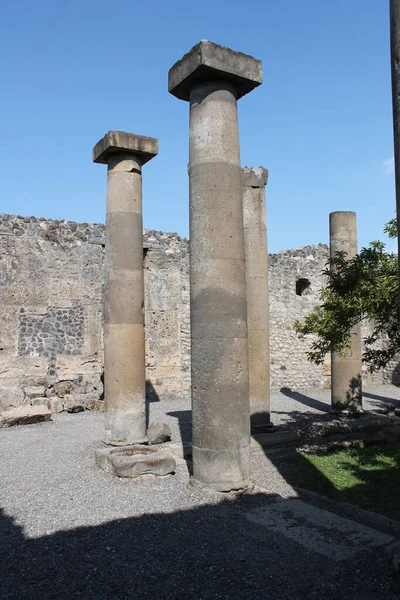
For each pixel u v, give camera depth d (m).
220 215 6.29
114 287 9.05
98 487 6.66
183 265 18.03
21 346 15.03
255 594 3.91
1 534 5.14
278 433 9.79
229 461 6.19
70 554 4.64
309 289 20.86
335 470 7.91
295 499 6.15
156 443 9.45
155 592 3.96
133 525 5.30
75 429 11.57
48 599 3.87
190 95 6.68
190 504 5.89
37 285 15.44
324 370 20.69
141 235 9.35
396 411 13.41
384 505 6.32
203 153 6.40
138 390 9.03
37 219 15.69
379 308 7.98
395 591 3.93
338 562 4.41
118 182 9.22
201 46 6.20
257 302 10.11
